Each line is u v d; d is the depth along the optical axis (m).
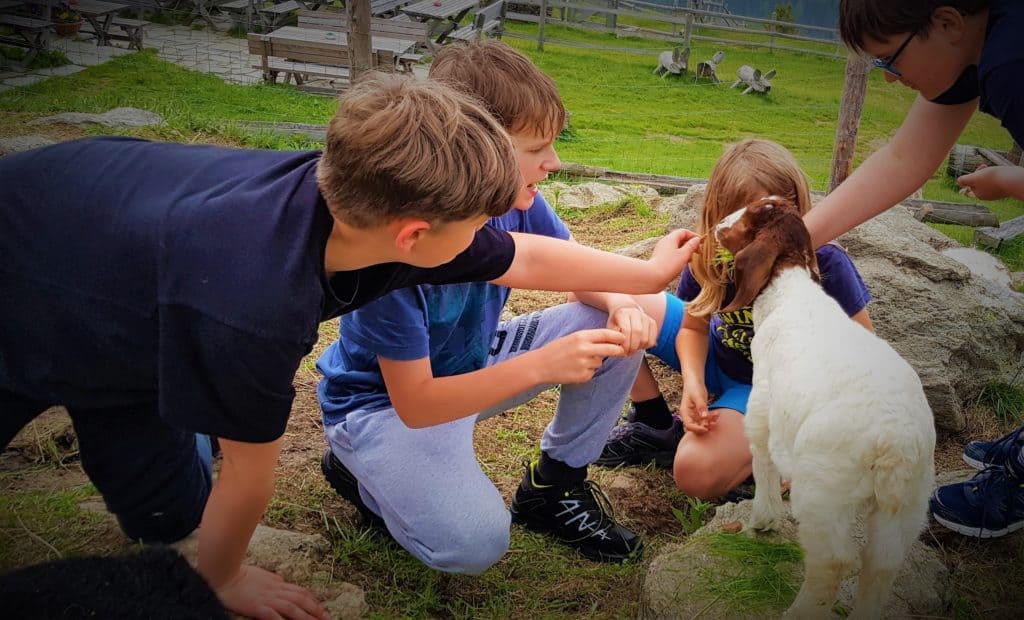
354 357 2.71
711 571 2.57
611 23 21.80
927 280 4.08
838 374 2.25
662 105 15.27
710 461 2.92
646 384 3.36
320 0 16.64
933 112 2.82
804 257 2.59
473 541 2.45
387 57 11.66
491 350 3.03
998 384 3.90
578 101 14.89
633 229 6.16
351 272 1.91
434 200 1.63
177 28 16.42
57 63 11.96
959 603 2.61
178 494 2.36
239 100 11.13
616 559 2.89
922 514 2.25
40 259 1.81
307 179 1.76
